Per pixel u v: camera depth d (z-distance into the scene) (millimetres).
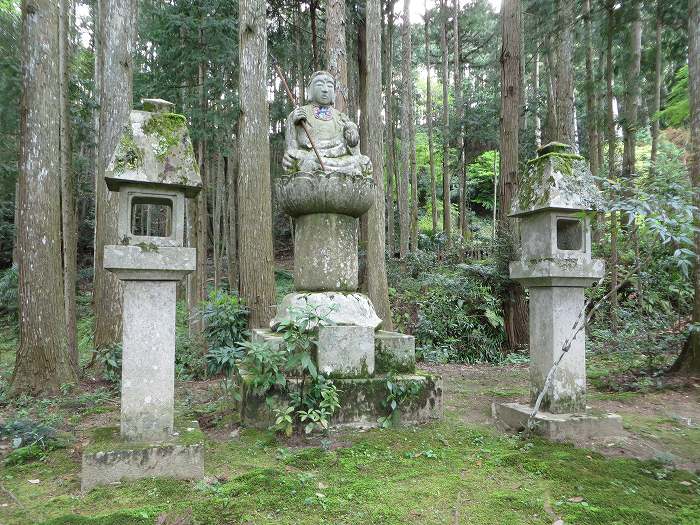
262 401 3979
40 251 6027
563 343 4012
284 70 15594
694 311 6027
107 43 8102
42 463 3418
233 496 2738
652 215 3436
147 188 3162
